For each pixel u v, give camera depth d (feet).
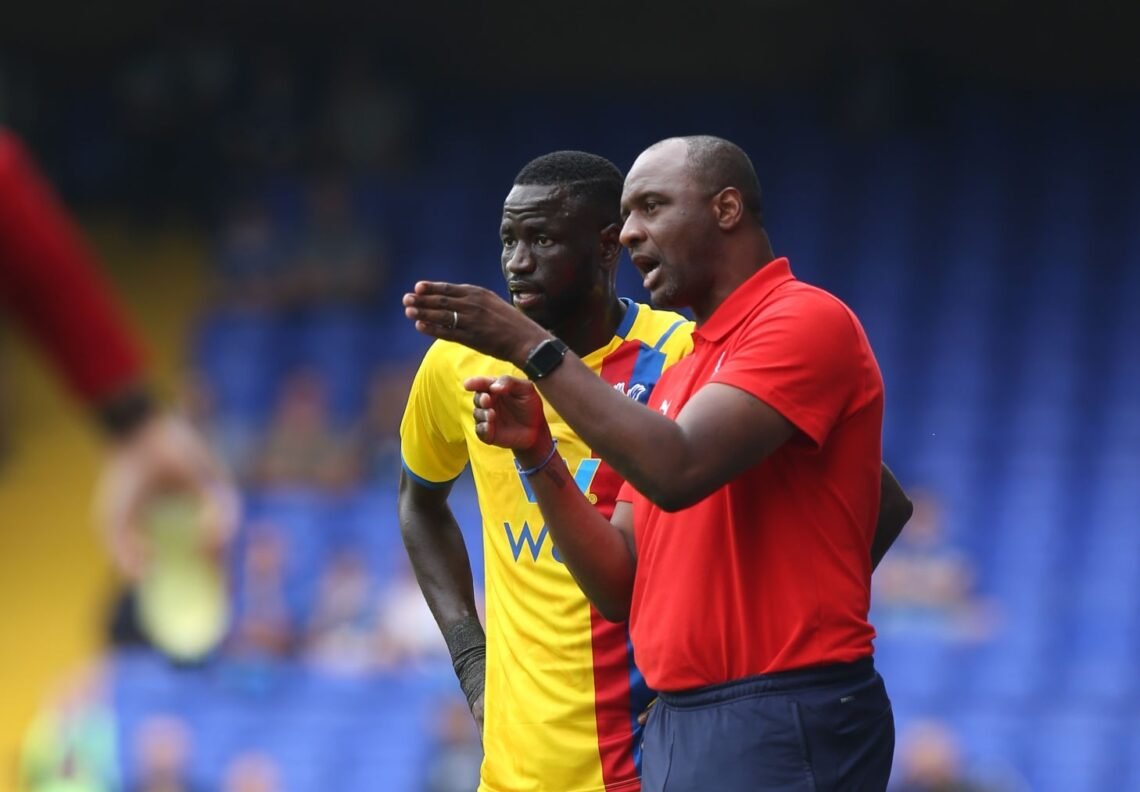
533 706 45.50
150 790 119.65
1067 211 181.06
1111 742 121.80
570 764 45.09
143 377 21.70
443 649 128.26
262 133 186.60
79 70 197.98
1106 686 130.72
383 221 183.93
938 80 192.44
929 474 156.15
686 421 36.17
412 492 49.57
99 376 20.70
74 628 151.43
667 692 38.50
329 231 177.17
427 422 48.32
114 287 182.29
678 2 195.93
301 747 122.83
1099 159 185.37
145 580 21.12
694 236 39.09
